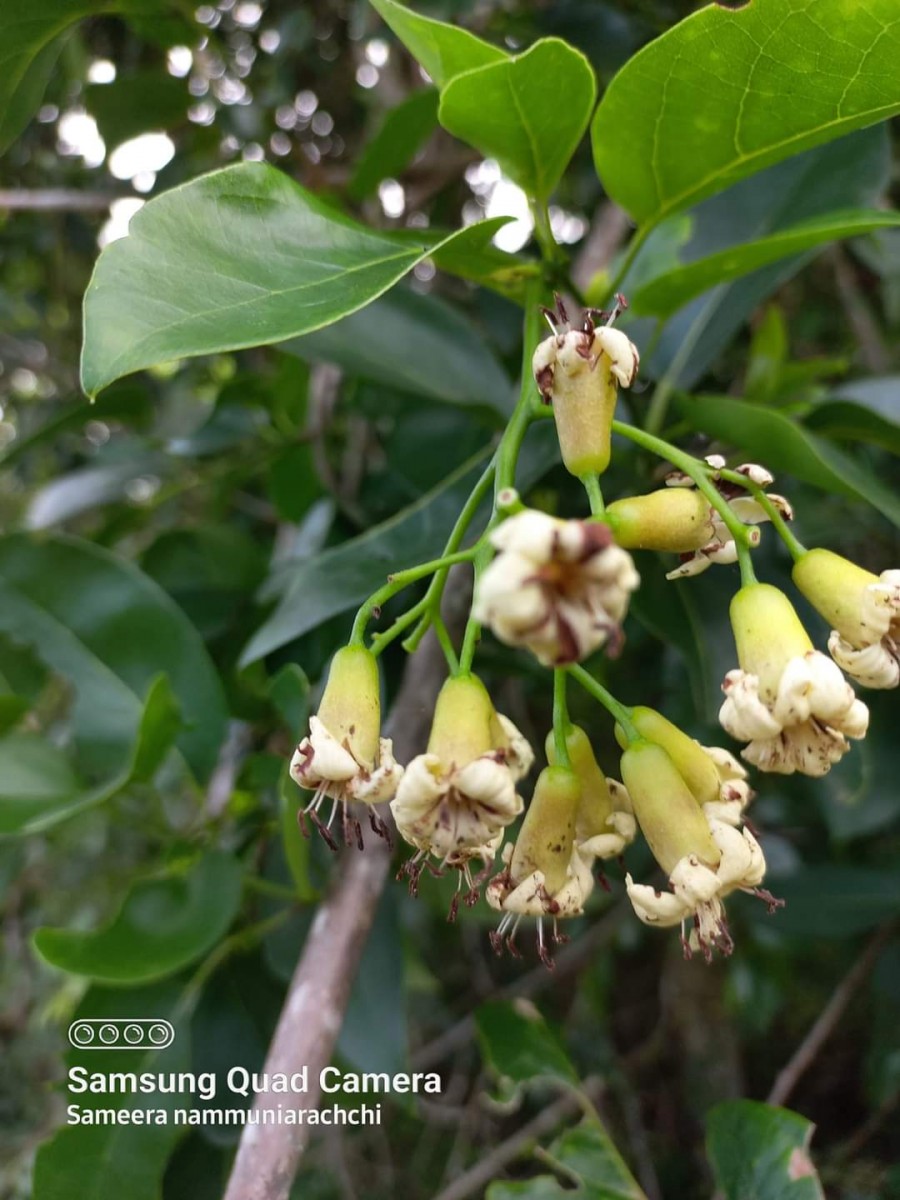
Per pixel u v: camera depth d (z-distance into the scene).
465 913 0.25
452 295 0.31
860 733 0.11
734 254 0.15
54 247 0.34
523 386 0.14
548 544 0.08
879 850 0.31
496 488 0.12
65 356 0.38
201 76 0.26
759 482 0.12
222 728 0.21
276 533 0.34
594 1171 0.18
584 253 0.24
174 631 0.21
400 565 0.17
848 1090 0.41
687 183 0.15
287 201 0.11
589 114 0.14
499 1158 0.28
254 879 0.19
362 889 0.16
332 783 0.11
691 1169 0.40
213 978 0.20
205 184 0.11
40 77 0.16
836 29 0.12
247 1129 0.14
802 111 0.13
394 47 0.28
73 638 0.21
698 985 0.40
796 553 0.12
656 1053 0.40
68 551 0.21
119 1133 0.17
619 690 0.28
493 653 0.22
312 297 0.11
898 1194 0.30
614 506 0.11
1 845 0.26
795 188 0.21
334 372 0.26
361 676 0.11
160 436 0.36
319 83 0.31
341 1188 0.37
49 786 0.20
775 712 0.11
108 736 0.20
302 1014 0.15
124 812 0.21
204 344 0.10
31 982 0.40
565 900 0.12
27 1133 0.38
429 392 0.19
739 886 0.12
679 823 0.12
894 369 0.33
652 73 0.13
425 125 0.22
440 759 0.10
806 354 0.36
